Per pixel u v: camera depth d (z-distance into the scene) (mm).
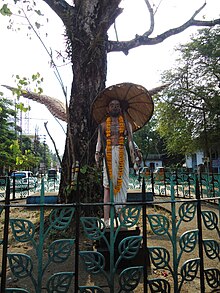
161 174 15117
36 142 47594
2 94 4754
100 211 5773
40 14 5473
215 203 9180
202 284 2686
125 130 4457
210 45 21266
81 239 4996
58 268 3758
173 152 28125
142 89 4297
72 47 6234
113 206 2533
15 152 5199
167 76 23234
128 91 4414
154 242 4934
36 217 7285
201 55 21719
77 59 6258
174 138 25453
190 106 23312
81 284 3221
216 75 21578
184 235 2705
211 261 3945
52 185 16422
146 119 4820
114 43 6699
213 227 2857
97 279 3375
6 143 20859
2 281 2283
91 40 6141
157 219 2627
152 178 12961
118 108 4398
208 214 2844
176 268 2631
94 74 6258
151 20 6879
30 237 2375
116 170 4211
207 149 23812
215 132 22812
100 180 5809
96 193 5836
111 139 4320
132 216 2596
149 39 6770
